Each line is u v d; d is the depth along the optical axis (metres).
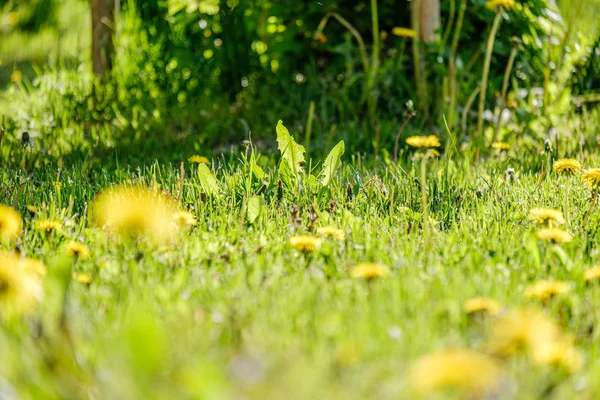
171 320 2.33
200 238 3.52
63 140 6.65
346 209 4.12
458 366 1.57
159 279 2.83
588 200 4.14
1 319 2.25
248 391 1.78
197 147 6.39
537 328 1.88
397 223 3.90
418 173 5.07
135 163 6.11
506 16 7.32
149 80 8.52
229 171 5.14
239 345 2.13
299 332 2.27
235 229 3.61
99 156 6.36
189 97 8.55
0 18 13.50
